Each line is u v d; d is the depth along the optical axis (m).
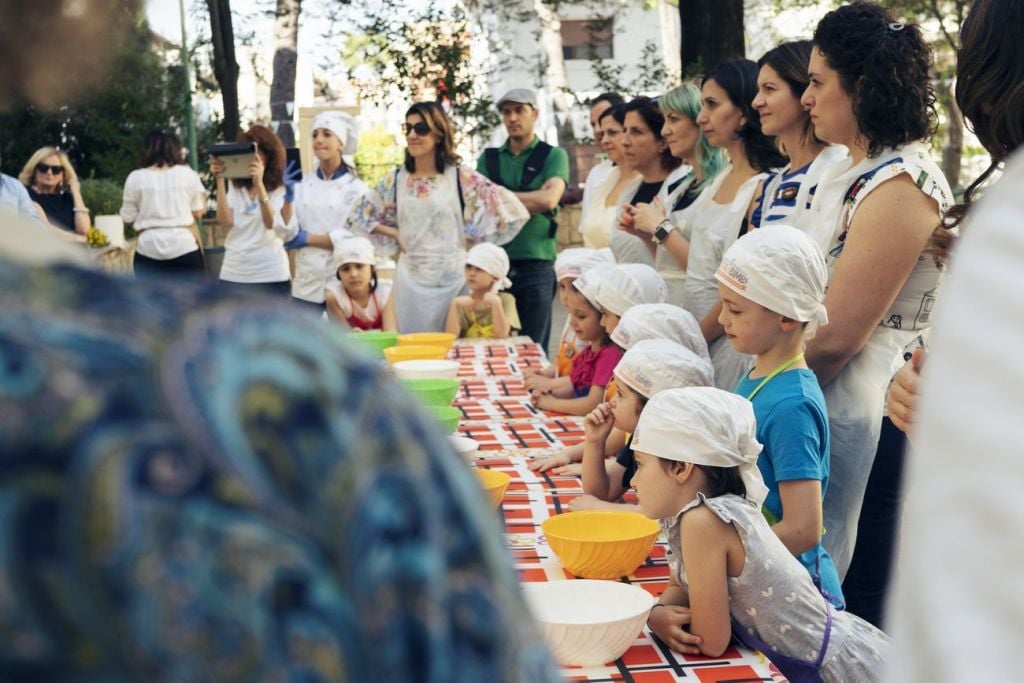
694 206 4.03
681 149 4.18
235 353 0.46
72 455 0.41
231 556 0.42
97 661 0.41
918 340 2.64
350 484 0.46
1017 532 0.42
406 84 10.84
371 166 14.56
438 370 3.94
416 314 5.63
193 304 0.47
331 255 6.67
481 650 0.47
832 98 2.76
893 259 2.60
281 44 15.41
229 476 0.43
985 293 0.47
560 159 6.07
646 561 2.26
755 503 2.06
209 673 0.42
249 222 6.92
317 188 6.77
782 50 3.15
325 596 0.44
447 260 5.63
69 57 0.56
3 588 0.40
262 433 0.45
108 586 0.41
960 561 0.43
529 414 3.67
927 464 0.47
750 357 3.51
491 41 12.74
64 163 8.31
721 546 1.85
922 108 2.64
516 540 2.39
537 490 2.78
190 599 0.41
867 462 2.69
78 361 0.43
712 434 2.01
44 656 0.41
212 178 12.91
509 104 6.05
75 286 0.46
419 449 0.49
